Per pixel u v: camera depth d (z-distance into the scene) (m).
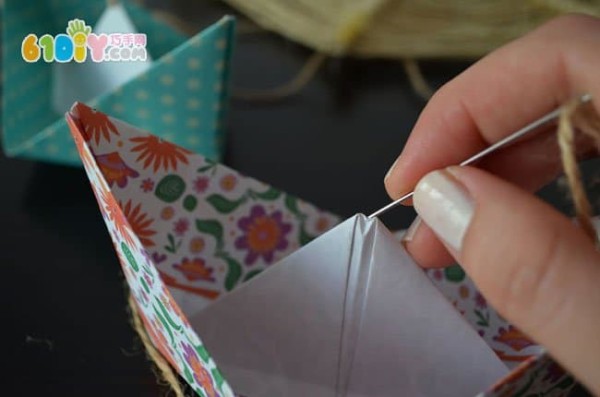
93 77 0.67
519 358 0.47
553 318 0.32
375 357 0.43
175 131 0.59
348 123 0.68
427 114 0.46
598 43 0.41
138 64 0.65
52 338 0.51
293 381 0.43
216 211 0.49
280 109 0.69
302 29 0.74
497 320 0.49
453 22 0.75
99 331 0.52
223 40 0.54
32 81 0.65
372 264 0.41
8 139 0.61
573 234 0.32
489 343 0.48
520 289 0.32
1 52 0.67
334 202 0.61
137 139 0.44
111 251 0.57
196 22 0.76
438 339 0.41
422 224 0.46
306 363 0.43
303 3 0.76
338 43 0.73
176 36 0.65
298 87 0.71
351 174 0.64
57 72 0.67
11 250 0.56
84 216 0.59
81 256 0.56
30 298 0.53
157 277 0.36
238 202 0.50
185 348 0.40
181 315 0.36
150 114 0.58
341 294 0.42
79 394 0.48
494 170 0.47
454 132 0.46
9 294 0.53
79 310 0.53
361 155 0.65
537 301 0.32
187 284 0.50
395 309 0.41
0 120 0.65
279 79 0.71
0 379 0.49
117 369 0.50
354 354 0.43
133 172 0.44
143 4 0.77
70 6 0.67
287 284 0.42
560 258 0.32
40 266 0.55
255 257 0.52
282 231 0.52
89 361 0.50
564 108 0.33
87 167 0.40
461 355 0.41
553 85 0.43
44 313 0.52
